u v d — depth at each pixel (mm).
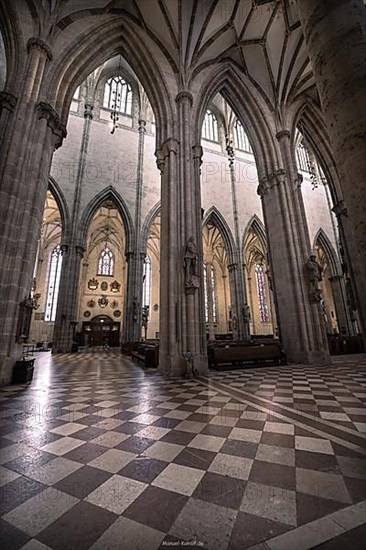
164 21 11938
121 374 8914
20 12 8969
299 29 12766
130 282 22453
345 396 5332
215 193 28484
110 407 4754
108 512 1903
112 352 20703
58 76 10039
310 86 15000
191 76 12938
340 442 3105
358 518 1788
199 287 9555
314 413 4250
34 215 8234
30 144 8453
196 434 3434
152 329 32906
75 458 2777
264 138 14609
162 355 9273
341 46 3232
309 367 10164
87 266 32969
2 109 8188
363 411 4312
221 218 27891
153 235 33844
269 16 12781
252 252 37125
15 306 7387
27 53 9055
